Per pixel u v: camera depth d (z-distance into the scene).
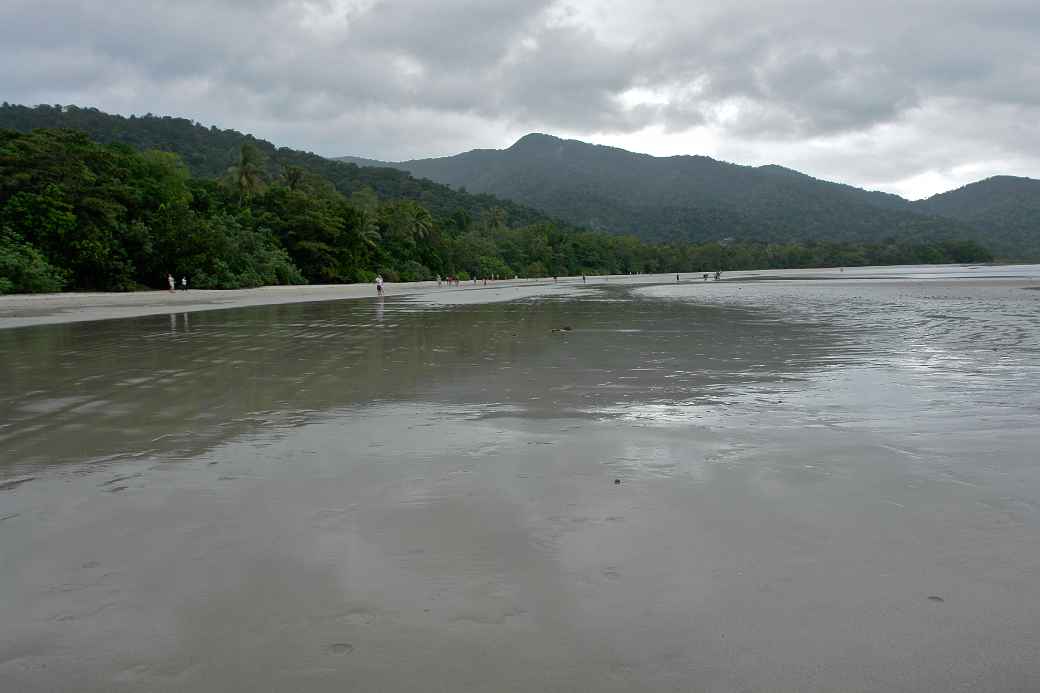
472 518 4.80
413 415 8.36
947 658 3.10
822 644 3.21
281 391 10.09
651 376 11.51
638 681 2.94
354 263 79.94
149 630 3.35
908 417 8.15
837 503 5.09
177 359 13.79
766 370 12.18
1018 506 5.02
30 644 3.24
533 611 3.52
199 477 5.81
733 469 5.97
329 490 5.44
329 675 2.98
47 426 7.80
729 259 177.12
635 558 4.13
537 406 8.91
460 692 2.87
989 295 40.78
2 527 4.67
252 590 3.75
